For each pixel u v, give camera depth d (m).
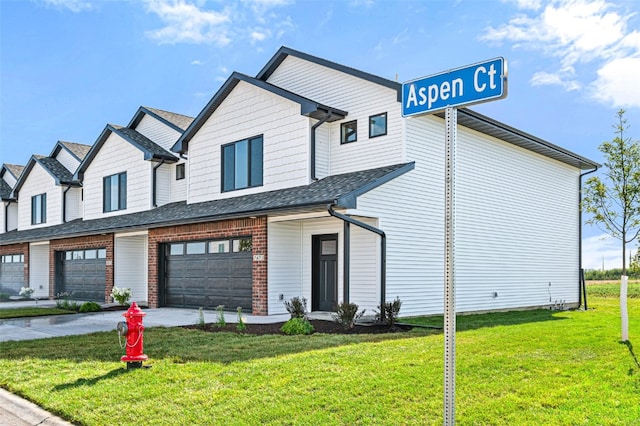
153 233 19.06
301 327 11.13
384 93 15.06
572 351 8.34
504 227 18.52
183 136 19.19
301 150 15.70
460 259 16.61
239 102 17.73
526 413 5.29
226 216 14.91
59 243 24.59
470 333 10.59
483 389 6.11
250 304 15.75
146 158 20.81
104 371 7.39
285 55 17.61
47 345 9.71
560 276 21.19
